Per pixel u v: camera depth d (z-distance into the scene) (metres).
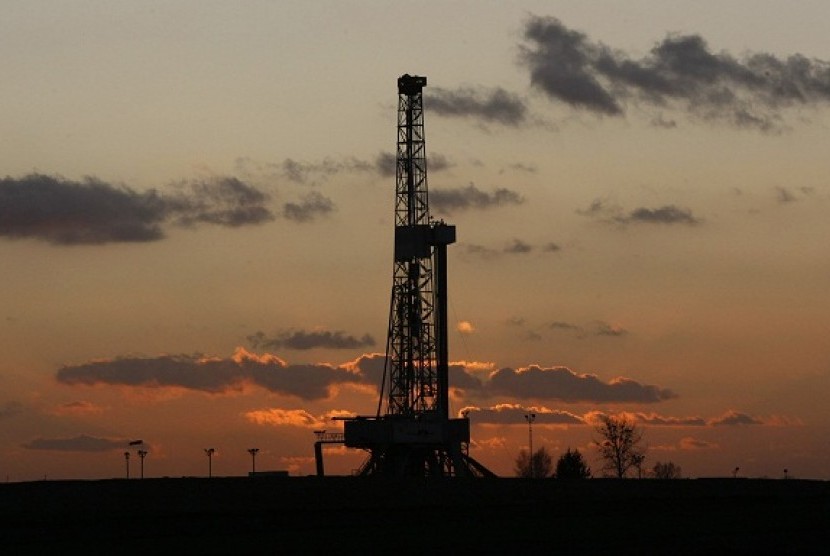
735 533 142.25
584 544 133.62
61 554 126.38
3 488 167.50
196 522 150.88
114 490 168.50
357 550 128.88
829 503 174.00
